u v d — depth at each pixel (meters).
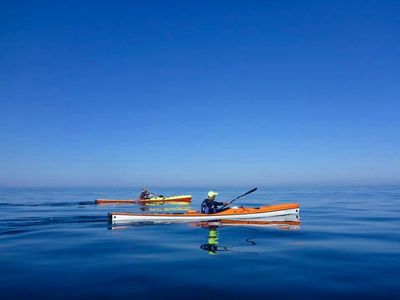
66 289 6.52
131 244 10.91
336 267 7.98
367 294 6.20
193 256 9.17
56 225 15.83
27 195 57.41
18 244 11.01
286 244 10.76
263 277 7.23
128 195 57.34
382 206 27.53
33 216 19.91
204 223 15.72
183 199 32.75
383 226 14.88
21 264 8.38
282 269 7.83
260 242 11.10
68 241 11.52
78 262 8.56
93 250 10.00
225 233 12.95
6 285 6.75
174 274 7.46
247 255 9.26
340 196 46.62
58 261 8.69
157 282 6.92
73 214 21.23
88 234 13.02
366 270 7.72
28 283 6.88
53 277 7.27
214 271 7.69
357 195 50.31
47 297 6.09
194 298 6.02
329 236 12.21
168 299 5.97
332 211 22.73
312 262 8.46
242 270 7.75
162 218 16.45
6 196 52.41
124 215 16.58
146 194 32.81
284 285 6.71
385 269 7.79
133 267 8.06
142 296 6.13
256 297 6.08
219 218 16.39
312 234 12.66
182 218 16.45
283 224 15.41
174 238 11.97
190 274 7.45
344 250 9.81
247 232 13.15
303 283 6.84
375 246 10.41
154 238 12.02
